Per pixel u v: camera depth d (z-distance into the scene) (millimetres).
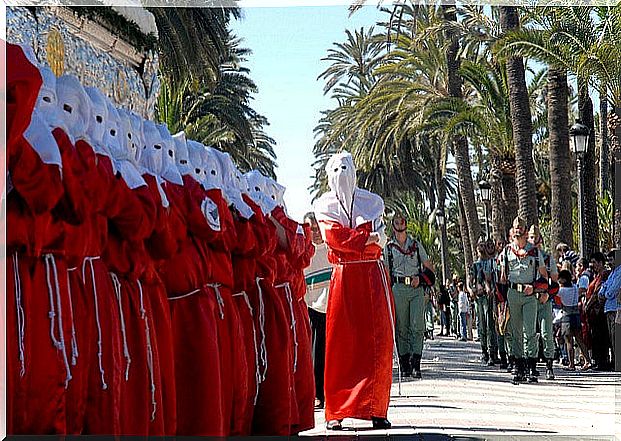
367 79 25406
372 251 8109
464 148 32531
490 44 21312
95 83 5523
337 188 8172
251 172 7414
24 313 3836
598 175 31812
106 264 4480
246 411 6125
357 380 8047
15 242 3830
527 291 13023
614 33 19469
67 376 3932
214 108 22797
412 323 13461
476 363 16891
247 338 6164
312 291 9664
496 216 29203
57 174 3830
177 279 5180
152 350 4668
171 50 15336
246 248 6043
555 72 21781
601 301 15469
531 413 9141
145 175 4809
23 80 3590
